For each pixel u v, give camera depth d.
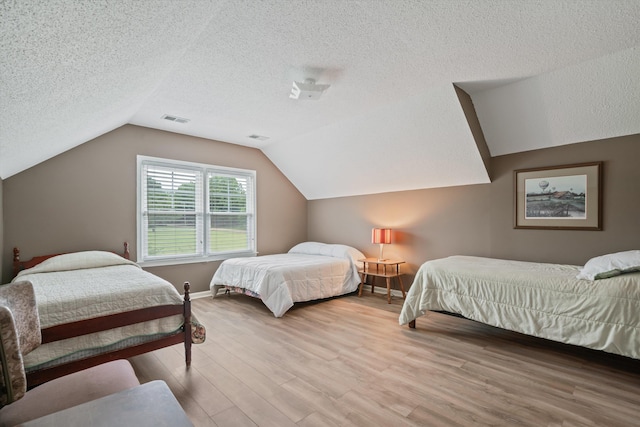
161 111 3.51
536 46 2.28
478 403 1.88
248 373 2.27
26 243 3.24
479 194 3.93
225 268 4.38
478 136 3.52
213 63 2.45
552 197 3.38
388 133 3.85
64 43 1.17
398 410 1.82
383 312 3.79
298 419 1.74
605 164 3.07
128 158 3.92
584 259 3.19
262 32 2.04
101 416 0.84
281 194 5.60
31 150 2.58
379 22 1.95
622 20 1.95
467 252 4.03
